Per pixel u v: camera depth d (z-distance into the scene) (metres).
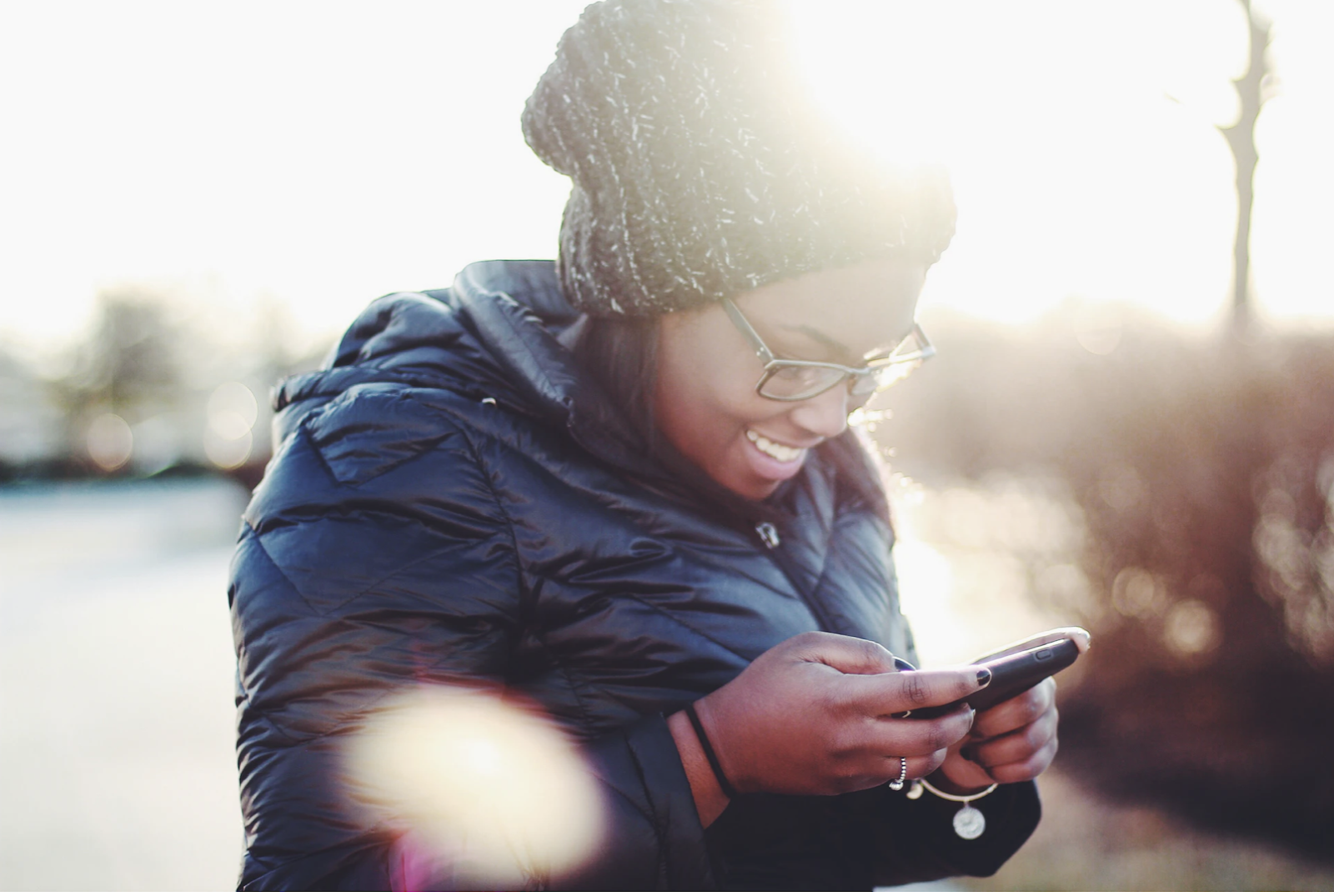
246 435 21.22
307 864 1.00
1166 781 4.70
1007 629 6.33
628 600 1.22
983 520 6.30
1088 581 5.46
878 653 1.10
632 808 1.08
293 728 1.05
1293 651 4.86
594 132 1.18
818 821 1.35
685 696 1.20
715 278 1.13
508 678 1.22
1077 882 3.89
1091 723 5.32
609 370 1.30
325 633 1.08
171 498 31.23
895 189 1.11
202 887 4.12
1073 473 5.48
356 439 1.20
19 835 4.75
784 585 1.32
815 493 1.50
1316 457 4.83
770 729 1.06
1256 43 8.05
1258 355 5.10
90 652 8.95
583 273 1.24
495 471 1.22
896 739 1.02
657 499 1.28
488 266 1.53
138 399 45.44
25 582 13.59
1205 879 3.91
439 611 1.12
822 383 1.19
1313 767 4.50
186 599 11.43
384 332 1.41
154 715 6.77
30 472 43.78
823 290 1.13
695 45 1.13
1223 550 4.99
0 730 6.55
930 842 1.44
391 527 1.15
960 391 6.43
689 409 1.25
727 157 1.11
